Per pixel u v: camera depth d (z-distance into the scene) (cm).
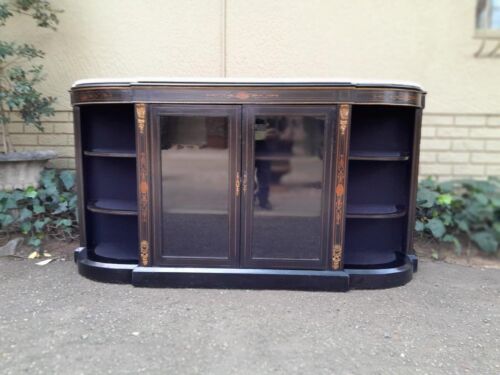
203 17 370
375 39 370
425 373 186
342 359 195
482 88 372
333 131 254
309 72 373
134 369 185
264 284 266
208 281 267
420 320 233
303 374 184
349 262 286
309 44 371
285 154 260
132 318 229
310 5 367
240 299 254
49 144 384
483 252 345
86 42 375
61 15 372
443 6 364
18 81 335
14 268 301
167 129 259
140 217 266
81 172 296
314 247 266
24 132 382
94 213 316
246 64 374
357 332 219
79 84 268
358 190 309
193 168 263
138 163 261
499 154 377
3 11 337
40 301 248
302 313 238
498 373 186
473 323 231
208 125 259
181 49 374
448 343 211
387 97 252
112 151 295
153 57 375
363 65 372
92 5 371
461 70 371
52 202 349
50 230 353
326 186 259
